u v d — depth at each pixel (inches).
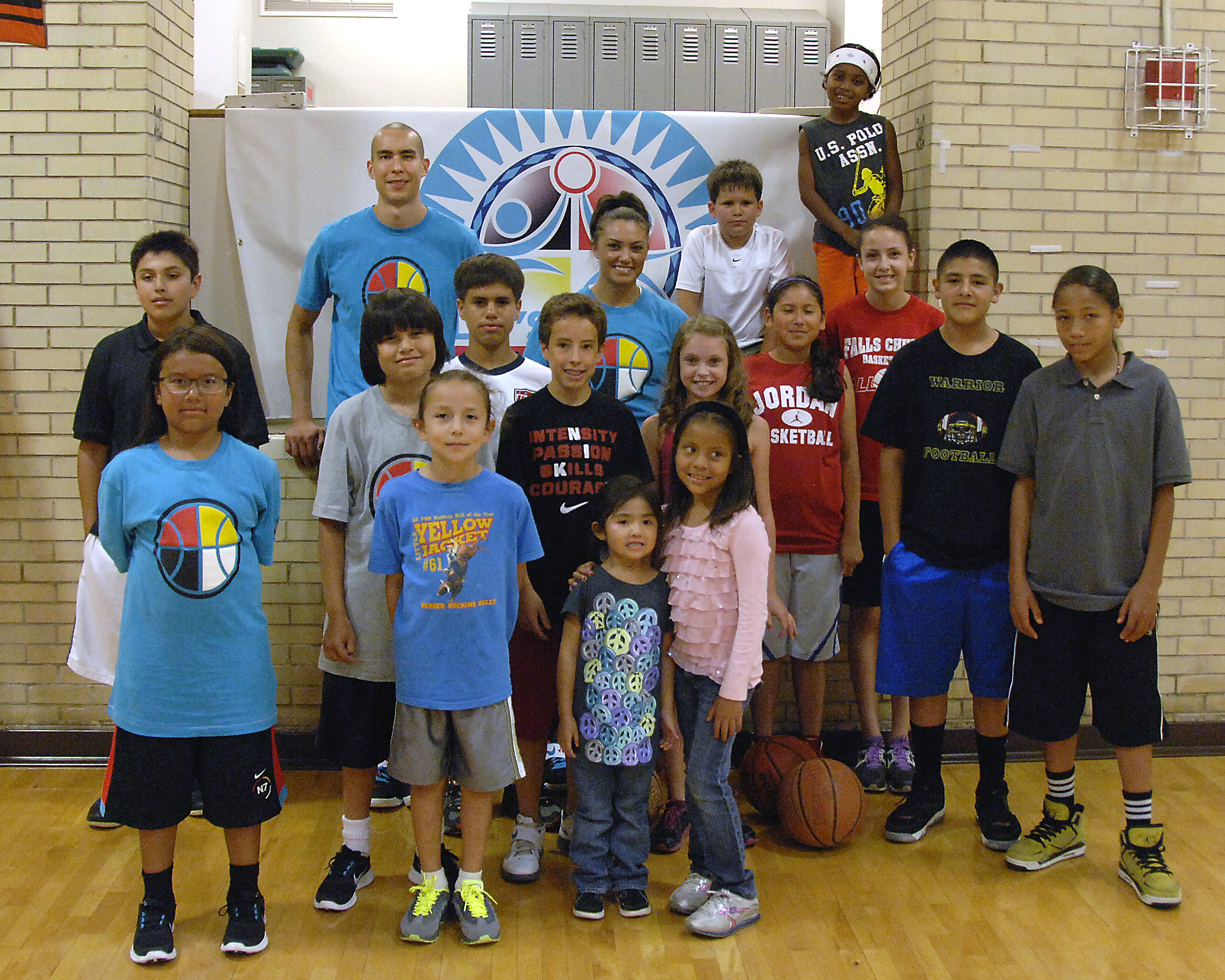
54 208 139.8
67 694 144.6
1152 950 100.0
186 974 95.5
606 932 103.3
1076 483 111.5
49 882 111.3
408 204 131.5
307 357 136.8
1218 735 151.4
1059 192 147.8
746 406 116.7
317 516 107.9
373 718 107.8
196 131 151.3
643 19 238.4
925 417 121.4
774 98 242.8
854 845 122.3
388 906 108.1
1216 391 151.7
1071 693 114.3
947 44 144.8
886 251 131.0
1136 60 147.1
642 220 127.9
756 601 102.0
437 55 269.6
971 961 98.2
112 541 98.7
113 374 122.8
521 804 116.1
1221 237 150.6
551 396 116.2
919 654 121.8
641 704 104.8
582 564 115.5
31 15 137.0
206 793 98.2
